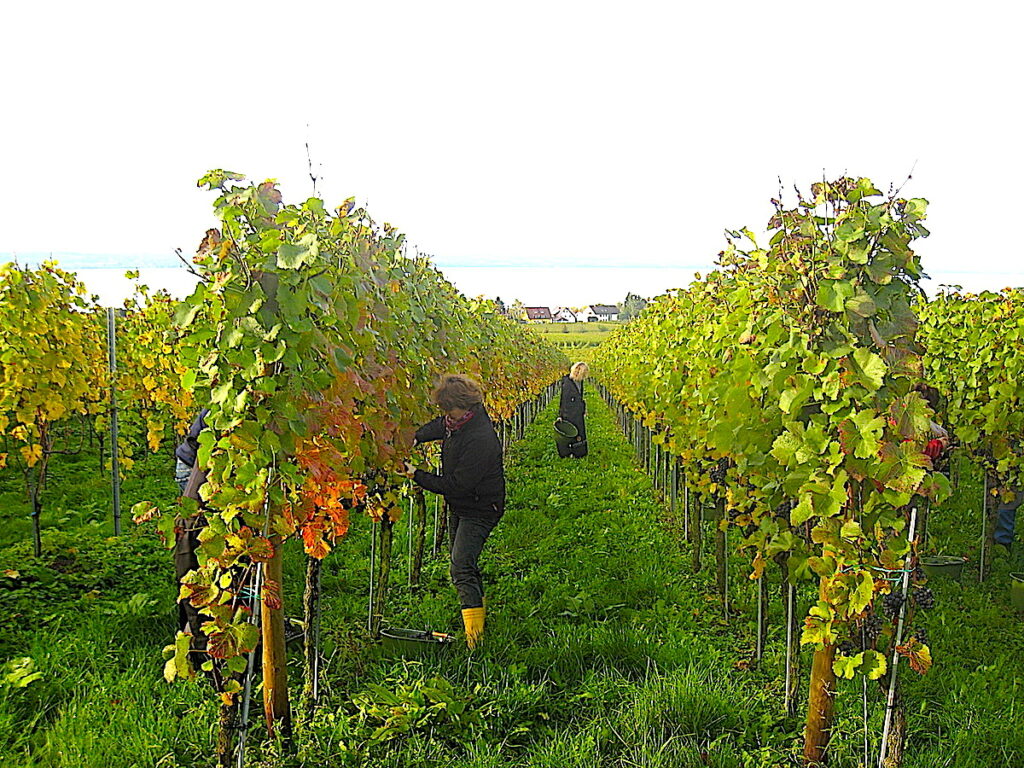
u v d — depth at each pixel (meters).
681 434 6.06
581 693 4.17
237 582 3.03
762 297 3.96
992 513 6.76
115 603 5.12
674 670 4.34
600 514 8.36
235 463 2.90
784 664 4.47
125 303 10.28
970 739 3.63
